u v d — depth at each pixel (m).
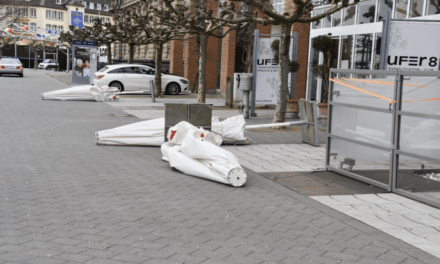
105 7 135.75
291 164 8.55
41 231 4.60
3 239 4.34
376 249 4.40
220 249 4.27
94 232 4.62
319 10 17.94
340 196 6.38
